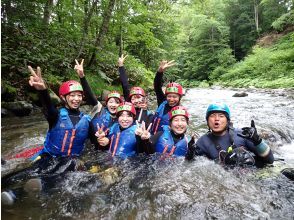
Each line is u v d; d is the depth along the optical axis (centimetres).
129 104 427
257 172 335
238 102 1159
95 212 254
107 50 1280
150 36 1362
